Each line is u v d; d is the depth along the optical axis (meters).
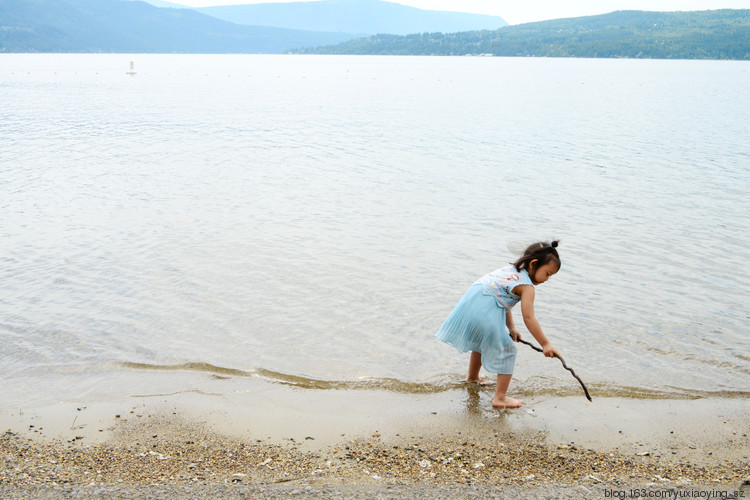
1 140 25.77
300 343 7.47
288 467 4.99
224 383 6.54
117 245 11.23
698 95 60.97
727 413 5.94
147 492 4.47
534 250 5.77
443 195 15.73
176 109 43.00
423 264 10.34
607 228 12.56
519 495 4.47
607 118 37.53
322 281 9.50
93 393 6.32
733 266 10.24
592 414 5.91
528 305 5.75
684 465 5.05
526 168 19.83
